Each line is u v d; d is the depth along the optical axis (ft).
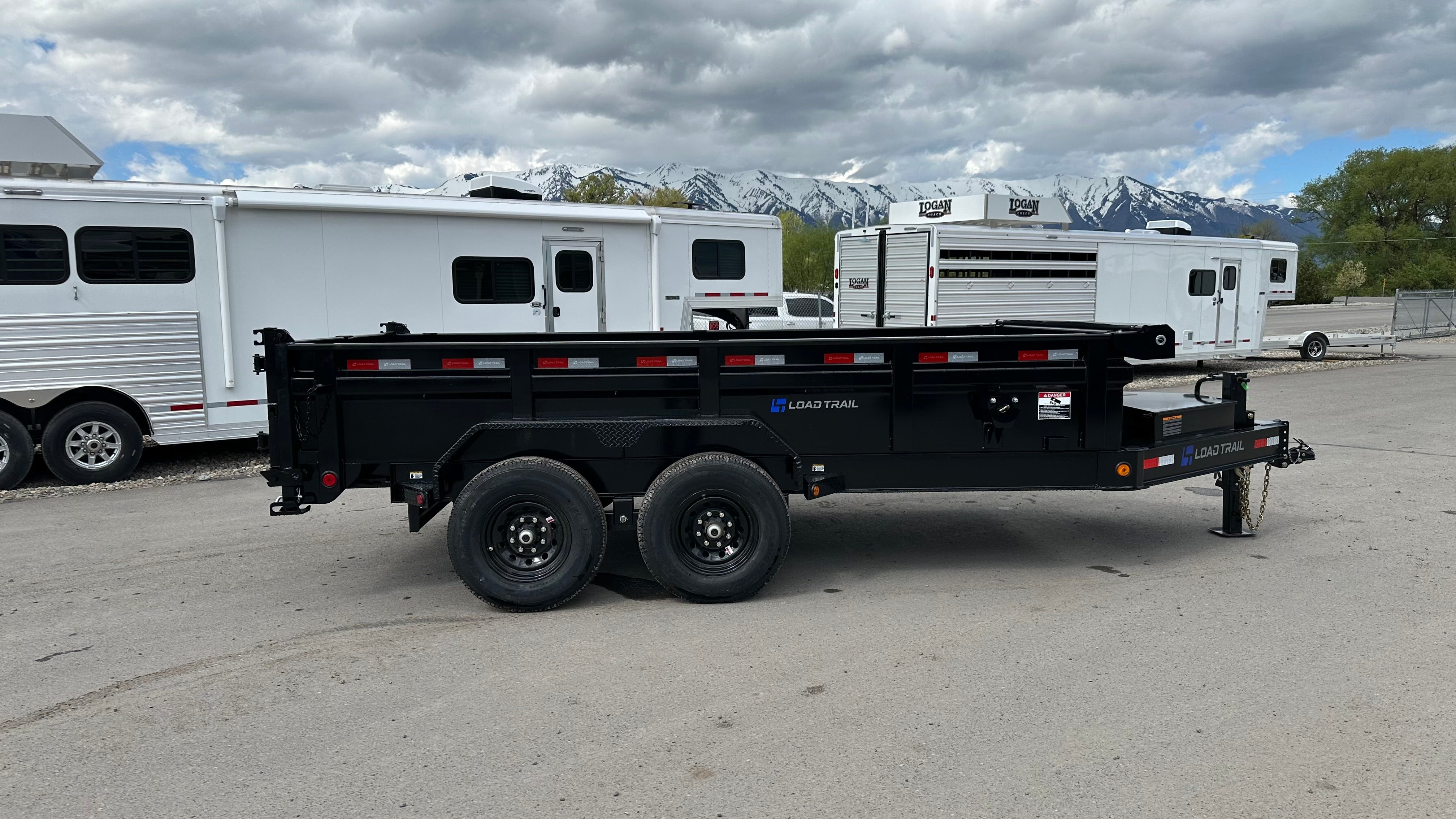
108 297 27.73
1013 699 12.66
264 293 29.89
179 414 28.96
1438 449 31.19
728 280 39.52
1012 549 20.16
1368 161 294.87
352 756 11.38
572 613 16.40
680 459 16.88
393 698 13.01
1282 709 12.24
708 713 12.39
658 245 37.11
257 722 12.34
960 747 11.35
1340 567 18.49
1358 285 258.57
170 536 22.06
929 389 17.08
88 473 28.07
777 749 11.37
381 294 31.81
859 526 22.25
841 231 51.34
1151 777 10.61
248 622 16.19
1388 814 9.84
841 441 17.13
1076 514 23.36
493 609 16.70
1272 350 63.62
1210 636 14.85
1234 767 10.82
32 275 26.89
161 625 16.05
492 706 12.71
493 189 35.60
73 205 27.12
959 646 14.57
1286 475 27.27
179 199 28.37
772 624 15.70
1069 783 10.51
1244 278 57.41
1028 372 17.13
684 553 16.62
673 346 16.63
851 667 13.83
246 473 29.89
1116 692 12.84
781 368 16.81
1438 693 12.66
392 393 16.51
